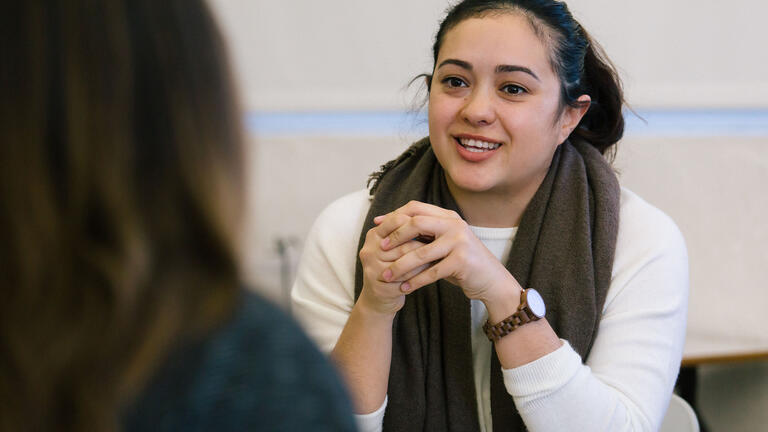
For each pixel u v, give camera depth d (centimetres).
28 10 34
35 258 34
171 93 37
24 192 34
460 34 98
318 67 227
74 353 34
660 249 104
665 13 225
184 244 38
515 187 104
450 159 102
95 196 34
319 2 223
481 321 105
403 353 105
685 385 210
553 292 101
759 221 227
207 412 38
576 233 103
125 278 34
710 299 229
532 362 90
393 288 92
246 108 41
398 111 230
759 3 225
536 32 98
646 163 228
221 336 39
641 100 228
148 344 36
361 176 233
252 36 224
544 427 90
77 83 34
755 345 199
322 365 41
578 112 107
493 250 109
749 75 229
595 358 100
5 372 34
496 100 98
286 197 233
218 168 38
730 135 227
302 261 116
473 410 104
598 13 224
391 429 105
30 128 34
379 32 226
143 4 36
